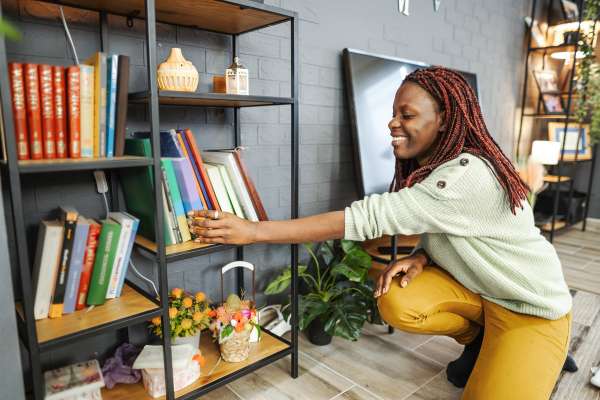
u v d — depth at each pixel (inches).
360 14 86.1
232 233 45.8
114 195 56.0
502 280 46.8
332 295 70.8
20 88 37.1
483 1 123.8
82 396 45.0
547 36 160.7
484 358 49.2
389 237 86.4
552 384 46.1
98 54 41.0
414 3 99.0
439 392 57.7
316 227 45.4
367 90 84.2
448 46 112.3
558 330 48.5
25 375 52.2
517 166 144.3
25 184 49.6
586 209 157.2
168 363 46.7
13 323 35.7
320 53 79.5
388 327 74.7
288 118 75.9
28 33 48.1
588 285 100.2
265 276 77.3
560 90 165.2
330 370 62.7
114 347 59.2
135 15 53.9
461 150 44.6
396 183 54.8
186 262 65.7
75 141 40.6
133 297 47.6
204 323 57.1
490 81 133.9
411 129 45.3
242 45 67.6
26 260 35.9
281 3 72.0
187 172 50.3
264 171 73.7
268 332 63.7
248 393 57.2
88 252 43.6
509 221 45.6
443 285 54.1
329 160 84.8
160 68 49.6
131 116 56.7
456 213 43.6
